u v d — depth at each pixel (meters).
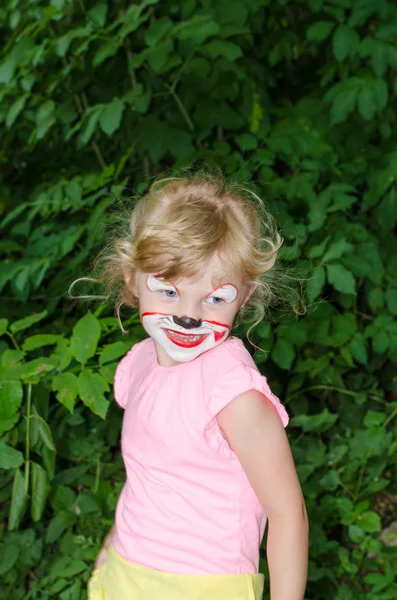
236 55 2.55
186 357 1.33
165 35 2.54
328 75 2.86
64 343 1.98
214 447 1.33
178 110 2.89
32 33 2.93
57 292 2.87
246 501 1.35
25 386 2.08
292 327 2.69
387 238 2.89
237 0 2.77
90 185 2.75
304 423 2.69
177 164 2.69
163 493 1.37
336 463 2.79
